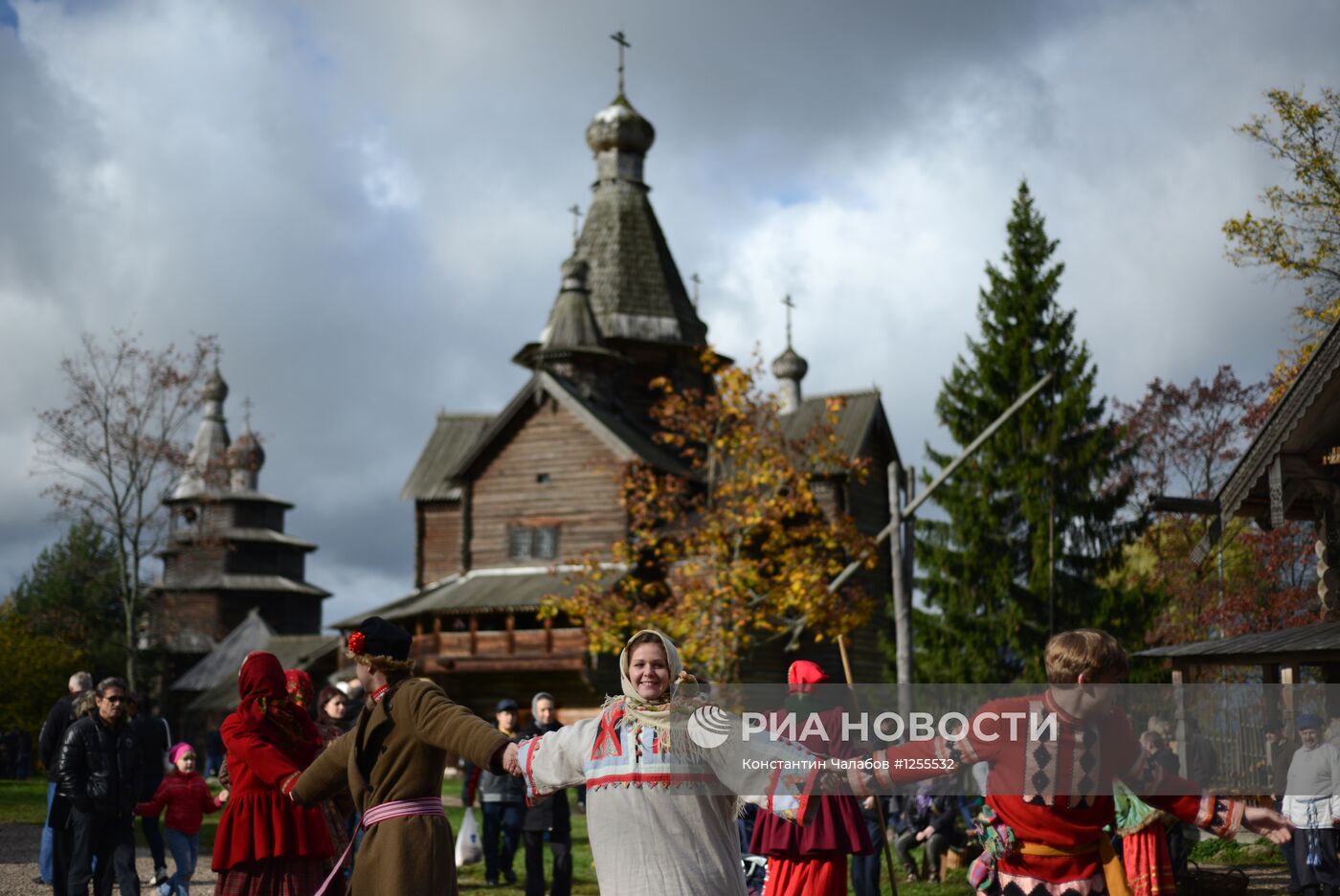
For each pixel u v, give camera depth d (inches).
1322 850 522.6
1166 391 1776.6
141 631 2600.9
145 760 545.3
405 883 241.3
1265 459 712.4
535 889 500.1
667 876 209.2
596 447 1884.8
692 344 2289.6
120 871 431.5
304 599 3479.3
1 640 2011.6
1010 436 1684.3
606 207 2370.8
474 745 233.5
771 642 1723.7
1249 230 1007.0
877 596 1905.8
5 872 581.3
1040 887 214.5
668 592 1707.7
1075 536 1686.8
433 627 1838.1
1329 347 689.6
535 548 1898.4
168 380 2127.2
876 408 1951.3
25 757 1779.0
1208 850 721.6
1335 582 719.7
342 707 492.4
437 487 2082.9
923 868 638.5
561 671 1785.2
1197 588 1542.8
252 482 3535.9
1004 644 1617.9
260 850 300.0
